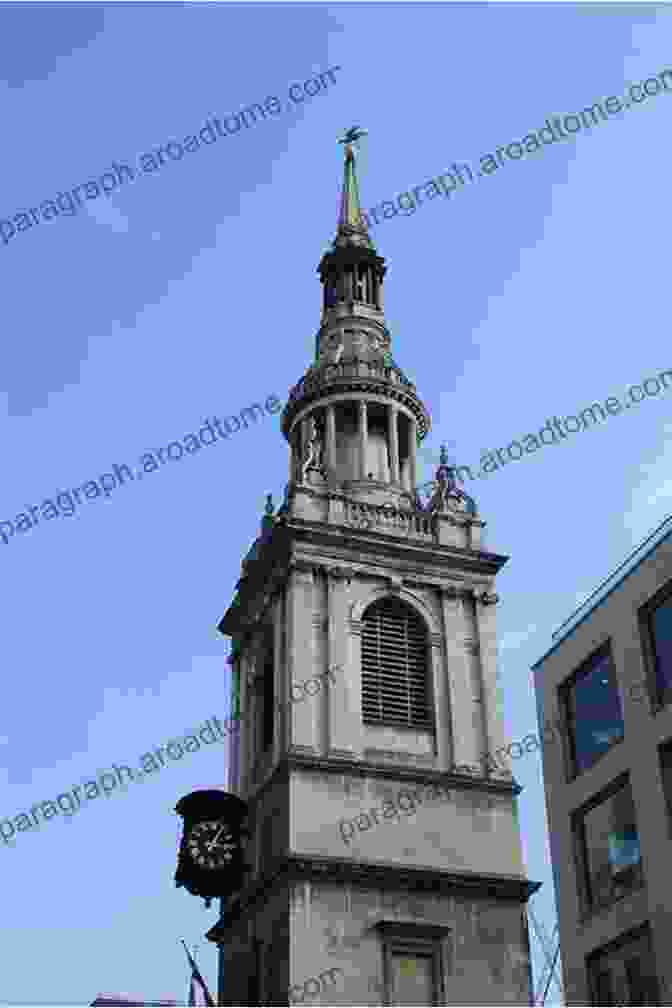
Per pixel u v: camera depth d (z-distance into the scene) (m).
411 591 59.09
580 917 40.84
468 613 59.62
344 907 50.25
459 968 50.34
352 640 56.72
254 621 61.44
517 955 51.25
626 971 38.50
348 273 75.31
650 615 40.34
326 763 53.16
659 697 39.22
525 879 52.81
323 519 59.69
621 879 39.53
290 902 49.72
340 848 51.59
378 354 70.56
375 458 66.56
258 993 51.19
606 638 42.09
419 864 52.12
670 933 36.38
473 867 52.81
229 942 55.69
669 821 37.47
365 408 67.31
